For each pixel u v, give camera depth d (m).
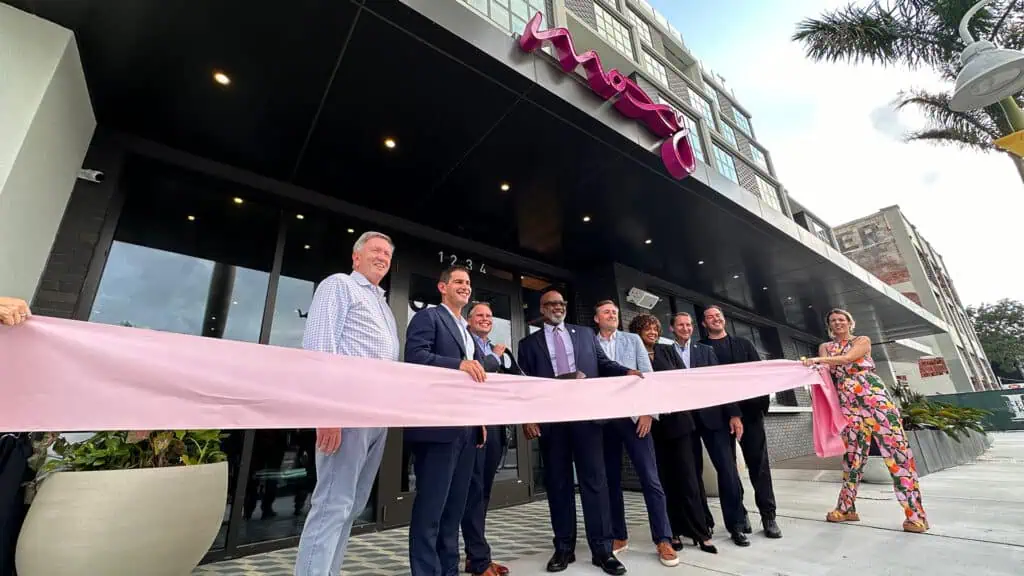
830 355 2.97
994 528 2.40
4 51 1.99
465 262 4.85
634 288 5.96
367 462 1.65
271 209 3.68
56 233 2.48
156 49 2.36
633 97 3.60
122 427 1.14
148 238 3.02
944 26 5.34
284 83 2.65
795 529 2.67
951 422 6.09
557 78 3.04
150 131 2.99
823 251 6.26
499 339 4.95
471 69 2.67
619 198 4.28
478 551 2.08
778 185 7.64
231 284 3.29
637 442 2.34
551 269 5.80
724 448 2.58
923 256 20.70
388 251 1.91
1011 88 2.75
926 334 11.71
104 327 1.22
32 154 2.01
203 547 1.96
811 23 5.98
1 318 1.05
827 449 2.83
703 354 2.88
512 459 4.60
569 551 2.22
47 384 1.10
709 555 2.23
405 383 1.62
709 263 6.21
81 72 2.42
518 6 3.77
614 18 6.21
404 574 2.28
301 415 1.37
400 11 2.27
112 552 1.60
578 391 2.11
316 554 1.34
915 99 6.95
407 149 3.35
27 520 1.58
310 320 1.59
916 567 1.87
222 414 1.27
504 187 3.95
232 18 2.21
